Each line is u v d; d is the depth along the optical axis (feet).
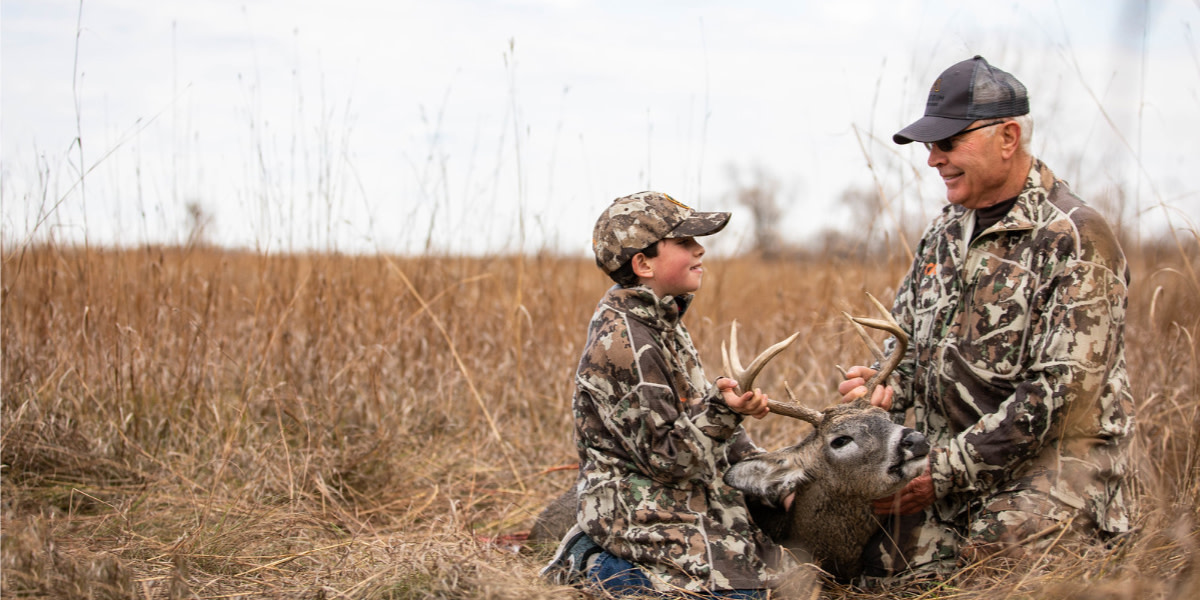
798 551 15.11
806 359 24.81
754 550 13.80
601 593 13.28
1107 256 13.93
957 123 14.25
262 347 24.29
